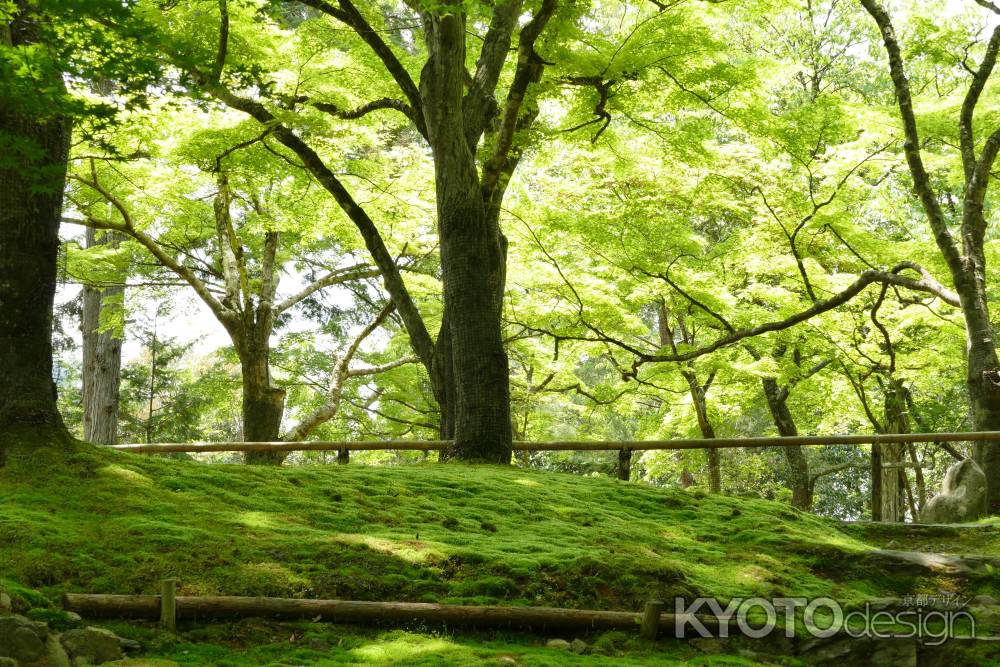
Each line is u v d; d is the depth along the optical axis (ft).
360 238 53.36
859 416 65.57
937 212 40.19
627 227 48.44
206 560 19.12
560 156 52.11
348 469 28.86
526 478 30.86
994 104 48.75
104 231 60.23
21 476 21.76
